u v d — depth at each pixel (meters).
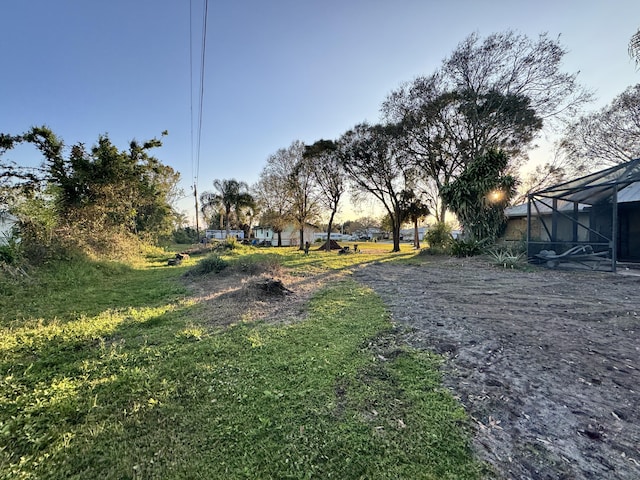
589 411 1.93
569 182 8.60
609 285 6.11
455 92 15.10
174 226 26.55
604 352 2.85
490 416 1.88
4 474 1.45
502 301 4.96
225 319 4.06
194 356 2.83
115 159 13.16
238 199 32.72
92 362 2.71
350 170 21.41
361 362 2.68
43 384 2.30
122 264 9.93
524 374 2.43
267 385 2.28
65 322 4.00
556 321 3.84
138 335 3.46
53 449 1.60
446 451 1.58
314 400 2.07
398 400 2.07
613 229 7.76
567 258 8.84
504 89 14.30
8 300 5.12
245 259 9.74
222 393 2.17
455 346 3.04
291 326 3.71
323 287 6.39
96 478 1.44
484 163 12.74
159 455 1.58
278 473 1.46
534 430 1.75
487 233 12.75
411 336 3.34
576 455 1.55
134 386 2.26
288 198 25.70
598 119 15.02
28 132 11.20
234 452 1.60
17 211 8.84
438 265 10.24
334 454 1.57
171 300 5.32
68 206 11.66
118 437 1.71
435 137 16.53
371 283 6.85
